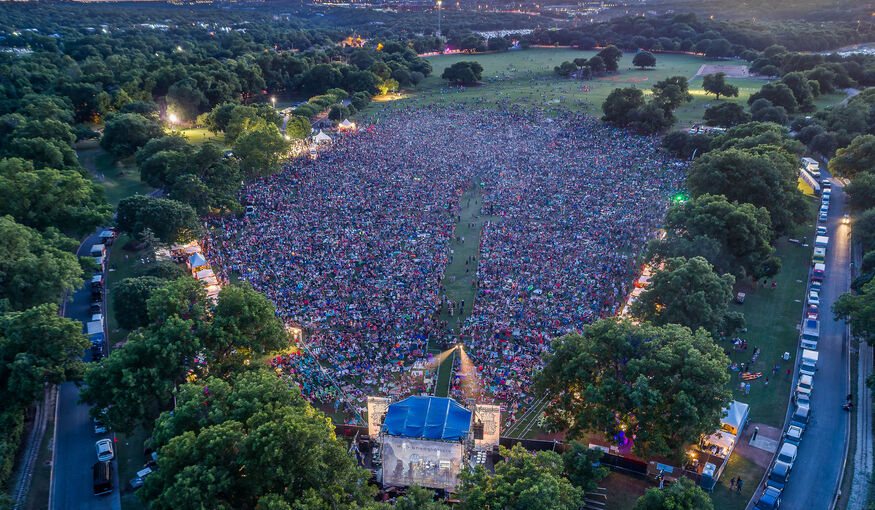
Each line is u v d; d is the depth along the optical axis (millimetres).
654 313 72750
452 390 66875
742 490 53750
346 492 46969
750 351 74500
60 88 193625
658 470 55062
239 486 45125
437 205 122188
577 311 81875
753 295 88500
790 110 188500
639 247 103000
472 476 47562
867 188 110562
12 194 93000
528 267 95062
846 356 73438
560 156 157375
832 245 105000
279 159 144375
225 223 114625
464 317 82625
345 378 69438
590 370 57594
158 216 96688
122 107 180875
